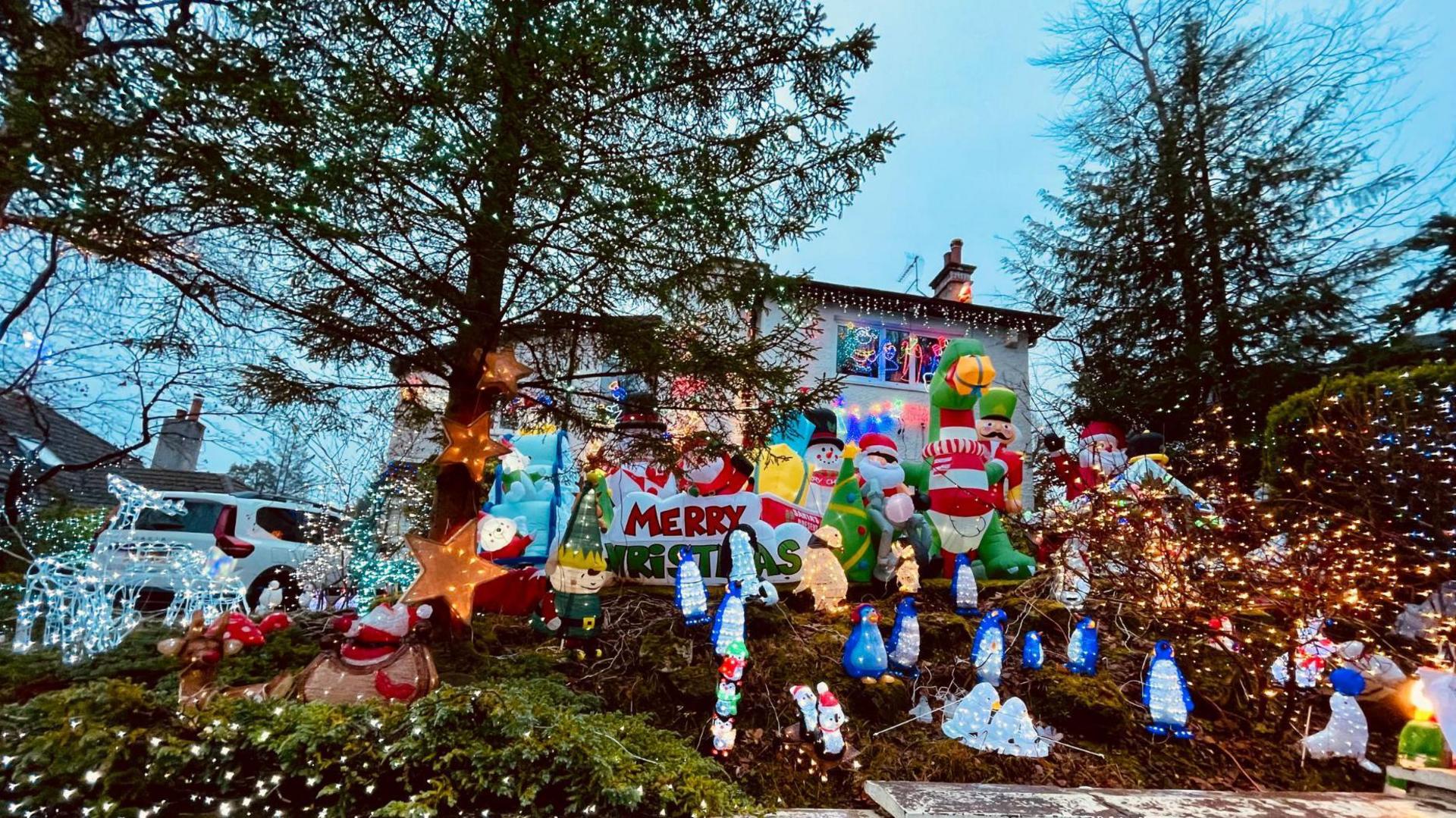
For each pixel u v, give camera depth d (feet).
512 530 15.93
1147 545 17.66
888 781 11.82
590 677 13.89
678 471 15.44
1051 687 14.48
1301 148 40.57
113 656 13.43
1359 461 19.43
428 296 13.16
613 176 12.03
